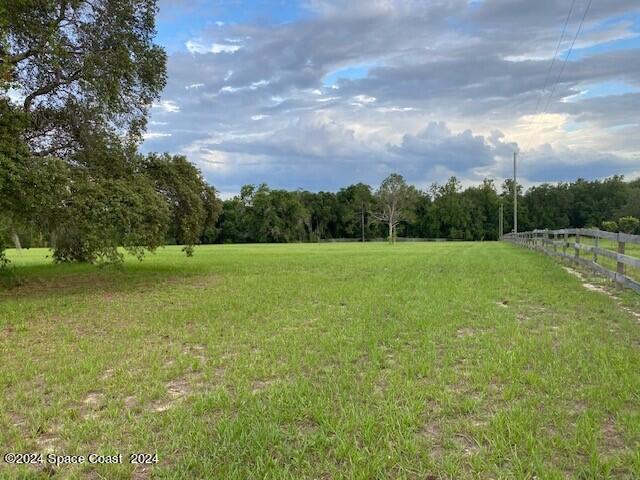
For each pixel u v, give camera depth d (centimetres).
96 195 1177
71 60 1306
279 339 639
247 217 8731
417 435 348
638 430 341
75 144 1448
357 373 487
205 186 1730
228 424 367
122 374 504
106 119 1481
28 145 1257
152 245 1378
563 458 311
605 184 10438
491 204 10681
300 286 1196
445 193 10738
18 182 1041
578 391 423
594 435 336
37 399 437
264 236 8769
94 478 306
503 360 518
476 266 1677
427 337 626
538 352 548
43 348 630
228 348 607
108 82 1339
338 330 682
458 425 362
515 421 360
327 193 10256
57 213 1149
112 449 338
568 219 10444
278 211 8969
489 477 292
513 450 321
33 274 1642
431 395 421
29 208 1095
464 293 1002
